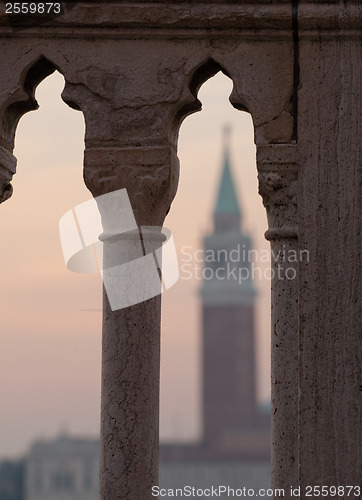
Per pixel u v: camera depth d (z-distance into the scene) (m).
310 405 10.64
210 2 11.14
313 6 11.07
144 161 11.09
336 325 10.73
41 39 11.27
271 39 11.14
